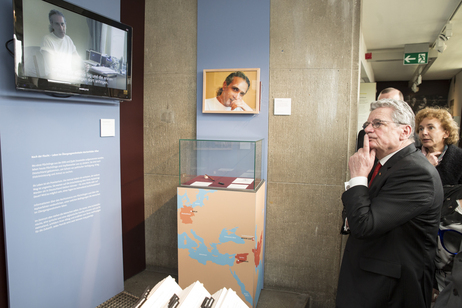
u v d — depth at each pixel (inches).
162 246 116.7
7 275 61.4
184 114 109.3
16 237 62.4
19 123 62.1
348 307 52.1
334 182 97.1
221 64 101.9
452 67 313.0
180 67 108.2
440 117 80.0
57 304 71.8
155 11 108.8
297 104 97.8
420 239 48.5
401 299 48.3
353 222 48.1
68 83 66.3
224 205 83.5
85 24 68.7
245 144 85.0
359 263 52.1
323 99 96.0
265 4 97.1
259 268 94.1
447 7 150.0
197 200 85.2
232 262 84.7
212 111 101.6
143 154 114.7
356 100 93.7
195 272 87.7
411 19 169.2
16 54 56.3
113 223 87.0
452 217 56.8
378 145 51.2
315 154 97.9
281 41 97.6
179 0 106.1
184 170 88.2
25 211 63.9
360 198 48.9
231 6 99.9
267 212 103.1
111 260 87.0
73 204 74.5
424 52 222.4
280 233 102.8
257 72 97.0
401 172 46.9
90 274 80.4
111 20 74.4
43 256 68.0
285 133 99.5
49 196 68.7
